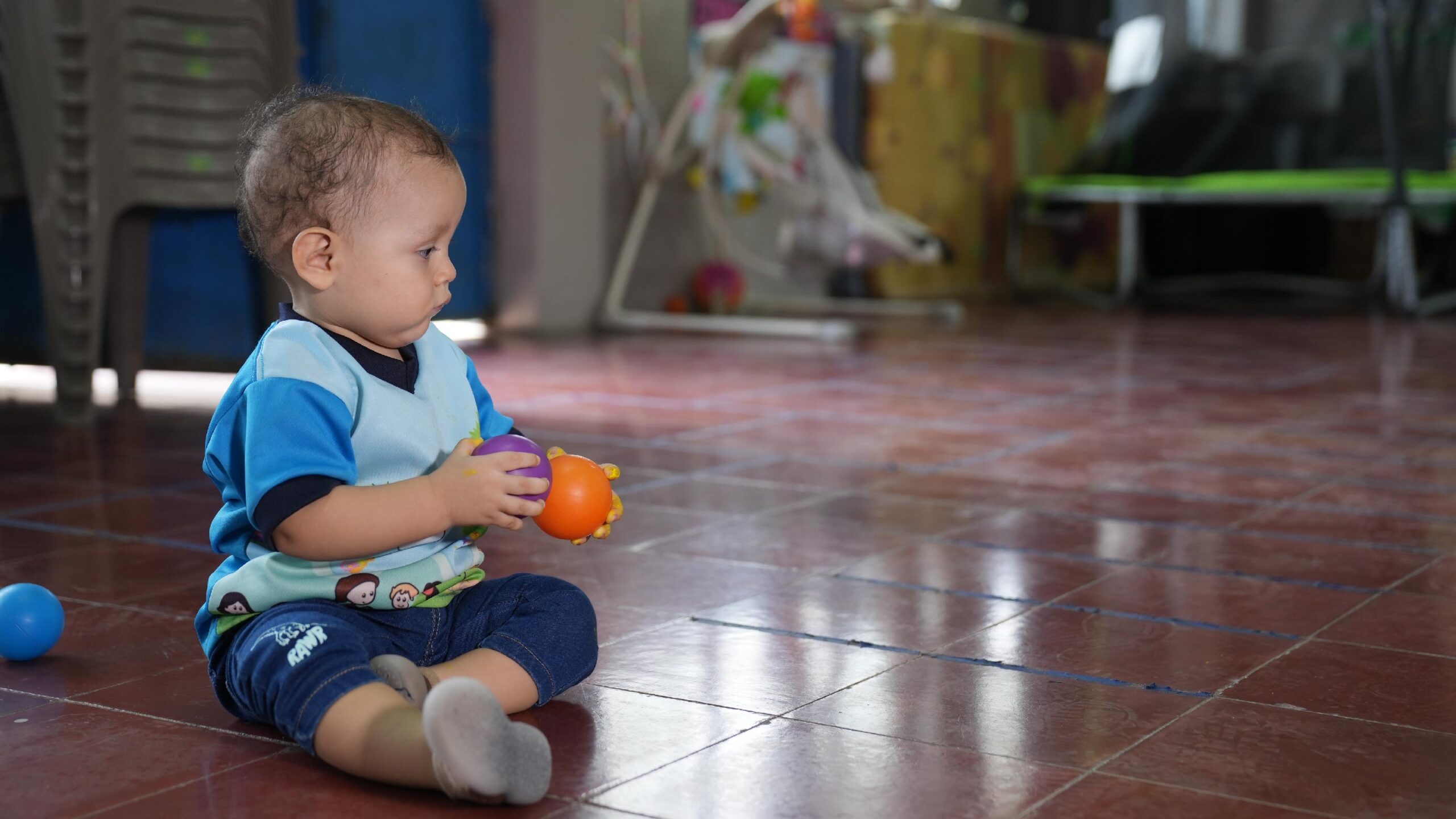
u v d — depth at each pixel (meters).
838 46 6.21
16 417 3.02
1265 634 1.47
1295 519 2.06
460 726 0.93
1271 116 6.21
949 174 6.75
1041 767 1.09
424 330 1.17
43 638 1.36
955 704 1.24
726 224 6.02
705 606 1.58
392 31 4.42
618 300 5.12
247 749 1.12
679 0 5.59
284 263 1.13
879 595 1.63
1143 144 6.50
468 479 1.09
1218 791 1.04
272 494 1.07
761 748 1.12
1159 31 6.41
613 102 5.34
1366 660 1.38
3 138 2.95
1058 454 2.64
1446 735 1.17
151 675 1.32
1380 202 5.65
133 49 2.89
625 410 3.18
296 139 1.11
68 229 2.88
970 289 6.98
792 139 6.05
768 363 4.15
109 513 2.07
